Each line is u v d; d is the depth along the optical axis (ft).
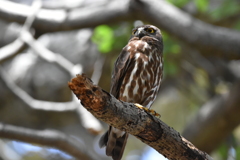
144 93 29.55
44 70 53.36
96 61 50.08
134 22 41.52
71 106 35.65
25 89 52.60
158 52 31.32
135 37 32.40
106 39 40.11
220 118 40.22
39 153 58.23
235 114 39.73
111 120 18.53
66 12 41.11
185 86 52.13
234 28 41.52
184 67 48.26
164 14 37.81
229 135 41.60
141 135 19.89
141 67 29.45
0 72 38.22
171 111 60.59
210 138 40.88
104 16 39.58
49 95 52.90
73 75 36.96
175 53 41.83
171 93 59.62
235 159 40.04
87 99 16.88
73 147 34.40
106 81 54.60
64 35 55.06
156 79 30.42
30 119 54.34
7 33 56.75
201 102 51.83
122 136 26.99
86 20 39.83
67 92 53.16
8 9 41.29
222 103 40.22
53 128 56.65
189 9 45.96
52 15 40.81
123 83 29.27
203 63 48.98
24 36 38.70
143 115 19.40
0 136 32.30
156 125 19.72
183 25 37.11
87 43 53.16
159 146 20.38
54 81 52.95
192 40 36.96
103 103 17.37
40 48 38.75
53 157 58.13
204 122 40.65
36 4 41.42
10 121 53.67
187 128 41.70
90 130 33.27
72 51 53.21
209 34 36.63
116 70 29.63
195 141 41.09
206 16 45.24
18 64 54.13
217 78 50.01
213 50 36.94
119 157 27.20
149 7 38.04
